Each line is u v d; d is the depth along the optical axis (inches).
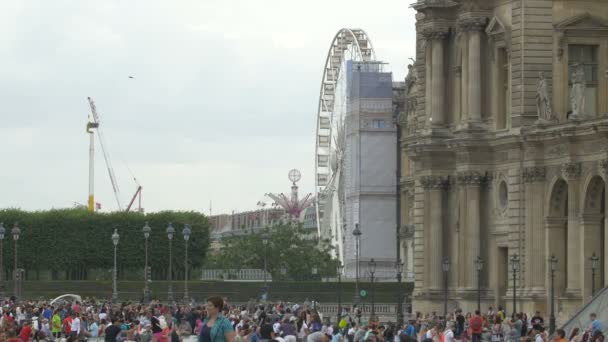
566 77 5816.9
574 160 5457.7
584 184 5418.3
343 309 7440.9
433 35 6200.8
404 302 7431.1
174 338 3415.4
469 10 5979.3
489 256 6003.9
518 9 5816.9
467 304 5994.1
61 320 5251.0
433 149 6151.6
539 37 5802.2
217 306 2033.7
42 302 6653.5
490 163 5979.3
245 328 3326.8
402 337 2018.9
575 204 5477.4
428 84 6245.1
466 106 6028.5
